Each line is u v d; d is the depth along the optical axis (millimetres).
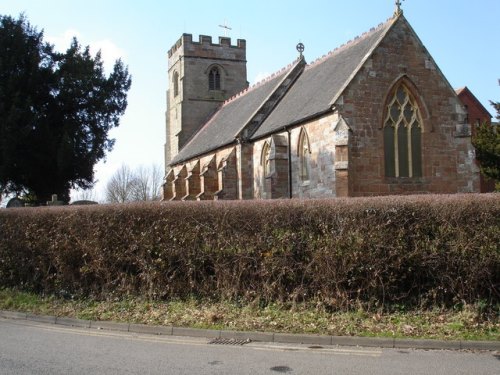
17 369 7555
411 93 21359
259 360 8062
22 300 13164
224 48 47812
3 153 29047
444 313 10164
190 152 40125
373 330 9539
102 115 34188
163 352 8625
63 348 8922
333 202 11211
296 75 31922
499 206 10219
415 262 10492
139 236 12586
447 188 21406
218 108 46344
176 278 12258
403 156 21078
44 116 31453
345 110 20312
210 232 11945
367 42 23703
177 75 49094
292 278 11117
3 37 30469
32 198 34156
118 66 35094
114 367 7668
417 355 8258
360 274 10695
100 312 11742
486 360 7879
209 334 9852
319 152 22047
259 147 28859
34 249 14094
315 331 9633
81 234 13258
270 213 11492
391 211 10680
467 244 10211
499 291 10180
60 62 32750
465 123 21812
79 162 31812
